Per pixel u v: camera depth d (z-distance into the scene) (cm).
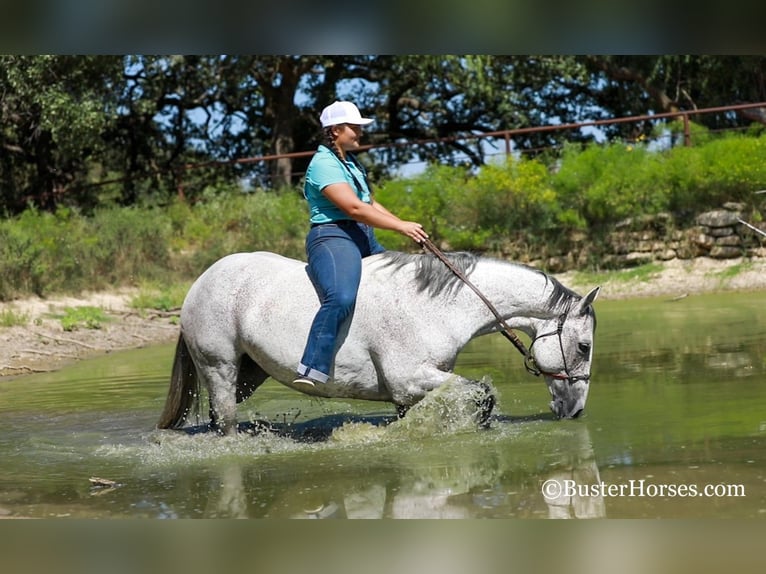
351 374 605
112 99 2331
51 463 595
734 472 478
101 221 1897
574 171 1847
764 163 1686
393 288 602
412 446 578
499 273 616
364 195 618
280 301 609
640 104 2823
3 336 1273
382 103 2961
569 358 621
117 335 1388
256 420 708
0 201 2400
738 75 2525
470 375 877
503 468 511
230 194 2234
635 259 1759
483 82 2625
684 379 758
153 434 666
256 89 2808
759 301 1338
